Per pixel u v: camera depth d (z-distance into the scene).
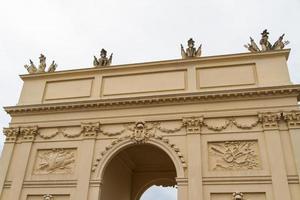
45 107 35.62
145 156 38.62
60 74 38.56
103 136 33.03
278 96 30.66
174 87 34.34
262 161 28.22
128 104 33.88
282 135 29.00
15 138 35.00
